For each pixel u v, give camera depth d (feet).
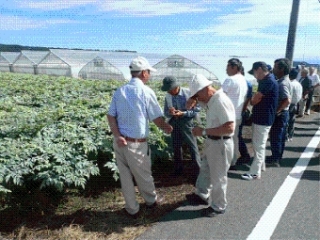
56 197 13.12
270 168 17.03
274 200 13.11
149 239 10.35
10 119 19.42
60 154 13.15
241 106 15.70
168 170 16.53
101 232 10.78
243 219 11.58
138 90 10.94
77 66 110.52
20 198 12.62
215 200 11.69
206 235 10.57
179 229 10.92
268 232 10.77
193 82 10.97
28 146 13.99
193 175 15.06
